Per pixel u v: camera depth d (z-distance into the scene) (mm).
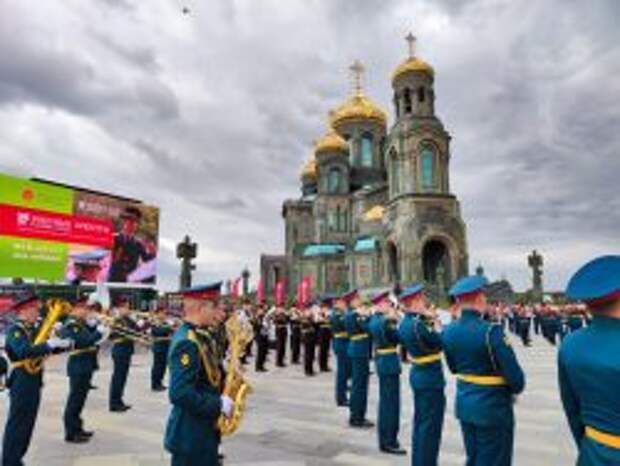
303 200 91500
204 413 5262
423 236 63969
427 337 8211
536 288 75625
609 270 3684
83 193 30797
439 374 8312
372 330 10359
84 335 10961
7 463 8516
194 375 5352
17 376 8625
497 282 76062
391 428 9883
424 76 69875
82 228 30406
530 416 12945
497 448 6332
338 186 87125
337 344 14836
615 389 3508
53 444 10641
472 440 6527
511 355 6277
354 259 76875
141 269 33719
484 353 6398
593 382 3607
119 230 32656
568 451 9898
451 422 12383
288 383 19062
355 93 96500
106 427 12109
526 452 9836
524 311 38781
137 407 14531
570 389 3924
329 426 12062
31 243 27875
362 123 92500
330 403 14914
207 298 5762
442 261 66688
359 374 12156
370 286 71000
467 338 6555
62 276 28922
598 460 3578
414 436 8328
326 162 87375
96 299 16891
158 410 14102
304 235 89312
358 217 84500
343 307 14953
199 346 5504
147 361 26781
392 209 68062
